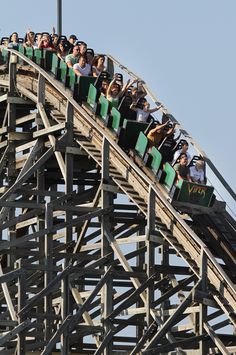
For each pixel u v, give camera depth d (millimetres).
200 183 100625
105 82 107812
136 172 102875
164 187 101062
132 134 103938
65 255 103625
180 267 100938
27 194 106062
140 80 110688
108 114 105875
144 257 110625
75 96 108250
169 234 100188
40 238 108438
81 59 109062
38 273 108375
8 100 111375
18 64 114062
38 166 106188
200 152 103500
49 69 112375
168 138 102312
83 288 115562
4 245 103188
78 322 101875
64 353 100438
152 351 97062
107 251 103188
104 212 103688
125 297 102125
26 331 102062
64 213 108250
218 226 100125
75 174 111125
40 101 109312
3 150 114562
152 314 99688
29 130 117625
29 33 116562
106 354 100875
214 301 97688
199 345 98625
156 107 106625
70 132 106500
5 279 101375
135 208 105812
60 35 117188
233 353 98000
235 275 98312
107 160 104000
